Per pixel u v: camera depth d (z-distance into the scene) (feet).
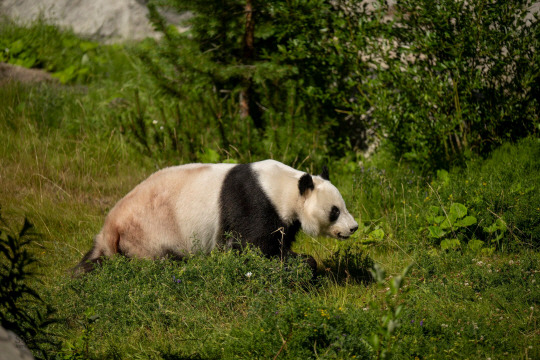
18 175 71.31
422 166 69.31
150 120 80.53
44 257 53.57
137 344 37.35
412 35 69.46
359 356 32.53
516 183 58.54
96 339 38.32
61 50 117.39
